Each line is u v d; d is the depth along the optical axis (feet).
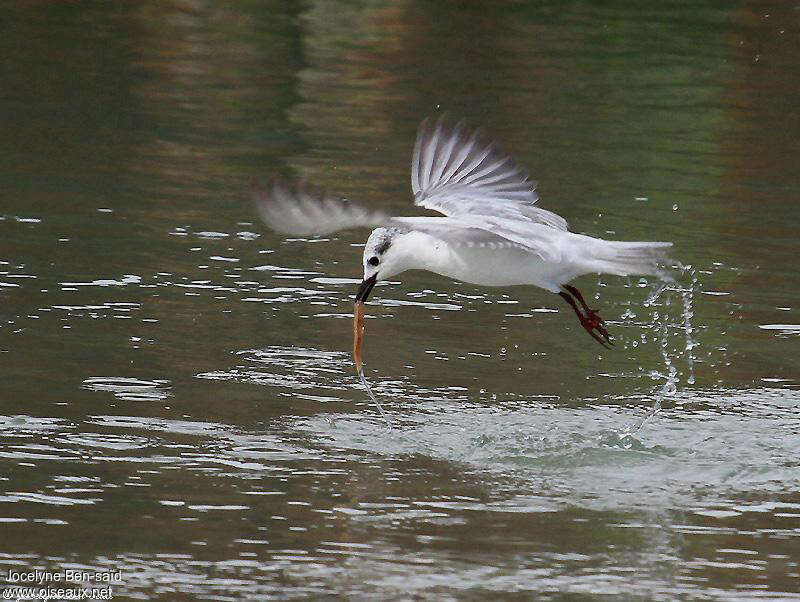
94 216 57.26
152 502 35.47
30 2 88.94
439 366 45.52
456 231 34.22
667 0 93.45
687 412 42.65
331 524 34.63
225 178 62.23
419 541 33.88
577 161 65.57
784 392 44.24
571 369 45.73
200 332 47.06
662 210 59.93
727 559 33.40
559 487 37.68
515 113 72.18
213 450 38.78
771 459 39.81
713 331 48.88
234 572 31.94
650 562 33.06
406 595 31.07
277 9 90.02
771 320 49.78
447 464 38.86
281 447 39.27
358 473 37.86
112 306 48.75
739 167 66.18
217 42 83.30
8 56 78.07
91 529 33.86
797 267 54.44
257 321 48.34
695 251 55.67
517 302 51.67
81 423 39.91
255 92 74.59
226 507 35.35
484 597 31.04
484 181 38.65
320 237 57.36
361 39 84.84
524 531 34.68
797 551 33.99
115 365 44.01
